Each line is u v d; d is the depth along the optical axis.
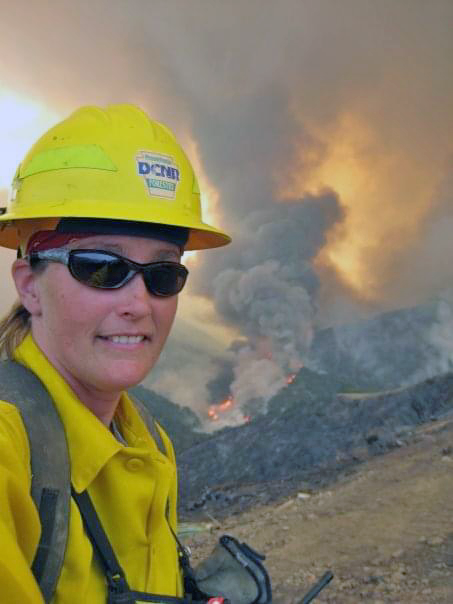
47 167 0.60
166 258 0.62
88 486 0.57
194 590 0.67
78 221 0.58
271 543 2.80
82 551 0.52
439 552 2.28
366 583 2.13
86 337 0.58
